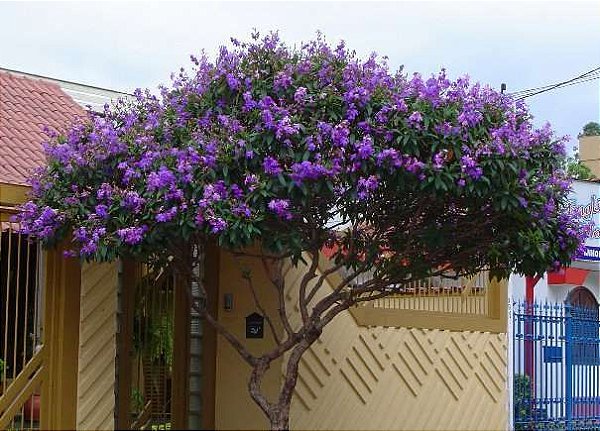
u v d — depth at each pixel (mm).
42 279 8859
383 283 8578
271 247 7574
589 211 19172
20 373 8477
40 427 8586
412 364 11641
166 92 8609
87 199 8039
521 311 13727
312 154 7516
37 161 9812
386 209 8461
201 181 7539
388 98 7777
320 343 10477
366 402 10961
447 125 7562
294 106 7762
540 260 8383
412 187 7555
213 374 10078
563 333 14398
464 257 8789
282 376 9906
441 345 12086
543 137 8188
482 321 12789
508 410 13117
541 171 8156
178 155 7676
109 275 9148
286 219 7570
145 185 7773
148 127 8227
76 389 8773
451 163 7578
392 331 11414
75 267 8828
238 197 7488
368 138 7445
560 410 14141
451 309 12430
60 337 8711
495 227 8469
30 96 11875
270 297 9969
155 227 7621
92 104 13328
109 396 9078
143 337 9664
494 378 12906
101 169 8141
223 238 7441
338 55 8148
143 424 9555
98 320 9016
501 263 8781
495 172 7578
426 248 8516
